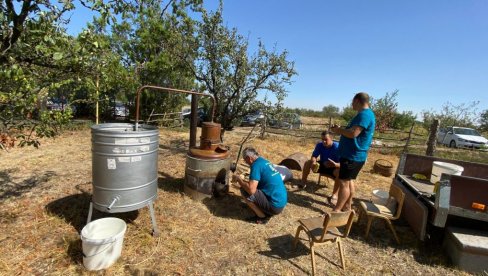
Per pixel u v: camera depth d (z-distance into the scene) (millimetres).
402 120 18594
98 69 3123
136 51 13109
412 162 4555
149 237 3215
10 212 3545
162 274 2672
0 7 2402
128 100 14648
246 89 6859
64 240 3018
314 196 4980
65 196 4086
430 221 3357
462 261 3002
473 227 3363
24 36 2559
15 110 2549
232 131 13391
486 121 21984
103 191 2938
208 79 6910
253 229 3639
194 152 4234
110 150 2834
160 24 8562
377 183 6055
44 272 2566
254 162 3766
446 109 18953
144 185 3094
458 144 13977
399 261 3166
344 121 20594
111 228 2969
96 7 2428
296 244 3316
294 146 9945
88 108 14930
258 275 2777
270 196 3697
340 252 2930
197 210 3994
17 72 2189
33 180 4672
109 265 2691
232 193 4621
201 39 6625
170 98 14445
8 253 2777
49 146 7152
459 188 3143
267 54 6590
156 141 3219
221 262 2932
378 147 10406
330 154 4887
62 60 2740
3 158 5836
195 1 6117
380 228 3896
